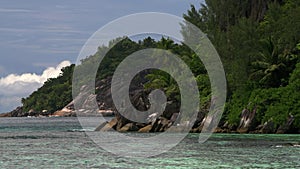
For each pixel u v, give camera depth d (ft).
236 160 133.49
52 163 135.54
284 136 208.95
